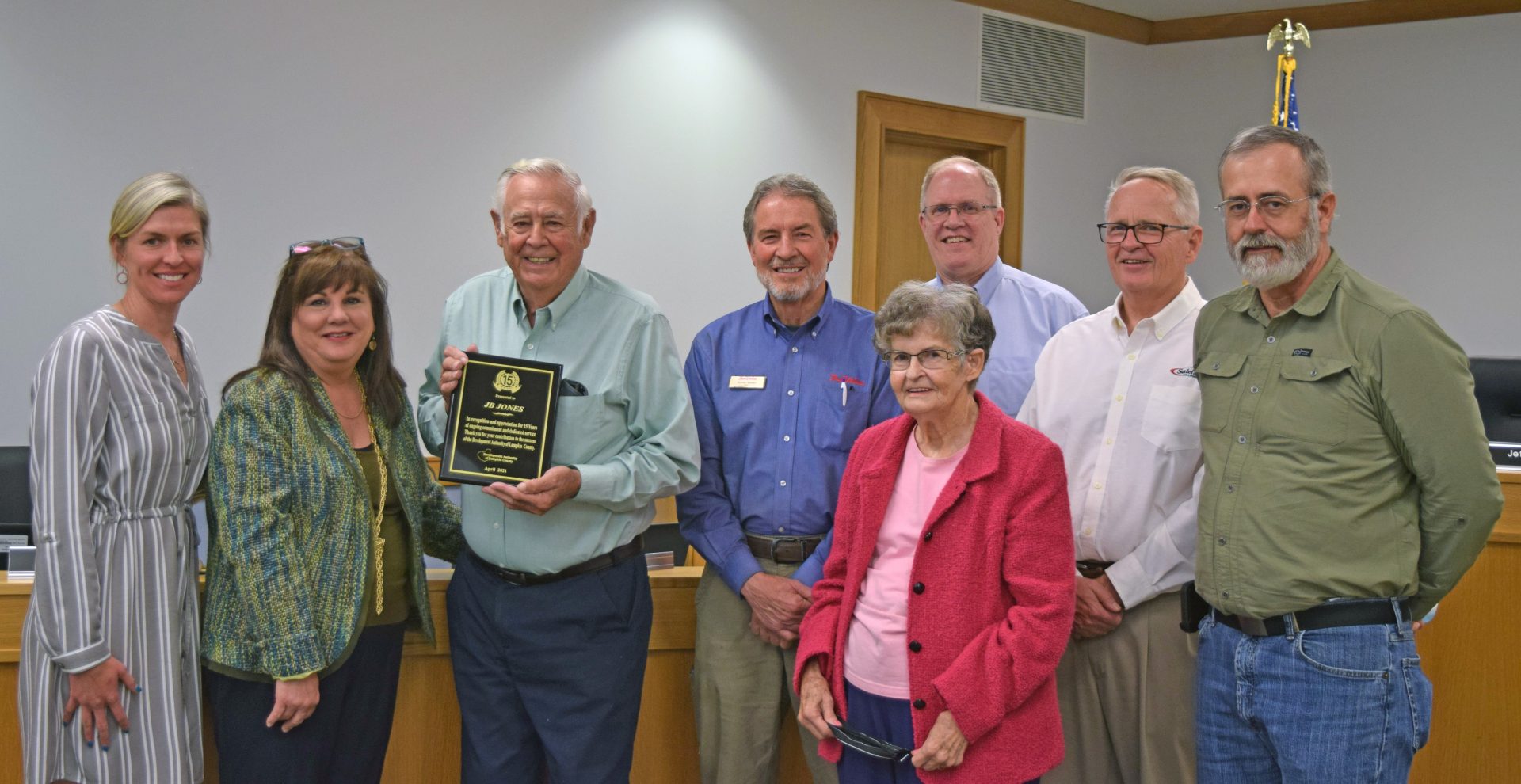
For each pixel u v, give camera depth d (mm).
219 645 1893
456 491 3037
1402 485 1782
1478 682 2576
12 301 3926
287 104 4254
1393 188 5656
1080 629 2172
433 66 4500
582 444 2139
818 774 2227
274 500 1871
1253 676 1839
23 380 3945
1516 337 5465
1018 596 1834
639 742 2410
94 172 3992
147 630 1866
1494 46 5449
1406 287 5656
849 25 5367
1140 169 2244
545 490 2012
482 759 2133
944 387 1850
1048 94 5891
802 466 2285
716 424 2375
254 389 1902
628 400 2188
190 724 1945
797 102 5262
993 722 1777
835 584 2035
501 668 2135
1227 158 1890
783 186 2336
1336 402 1789
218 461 1892
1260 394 1874
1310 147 1842
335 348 1943
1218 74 5996
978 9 5680
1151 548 2104
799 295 2312
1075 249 6055
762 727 2264
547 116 4723
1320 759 1759
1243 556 1846
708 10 5031
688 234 5055
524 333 2213
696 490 2324
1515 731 2541
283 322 1958
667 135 4973
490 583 2135
